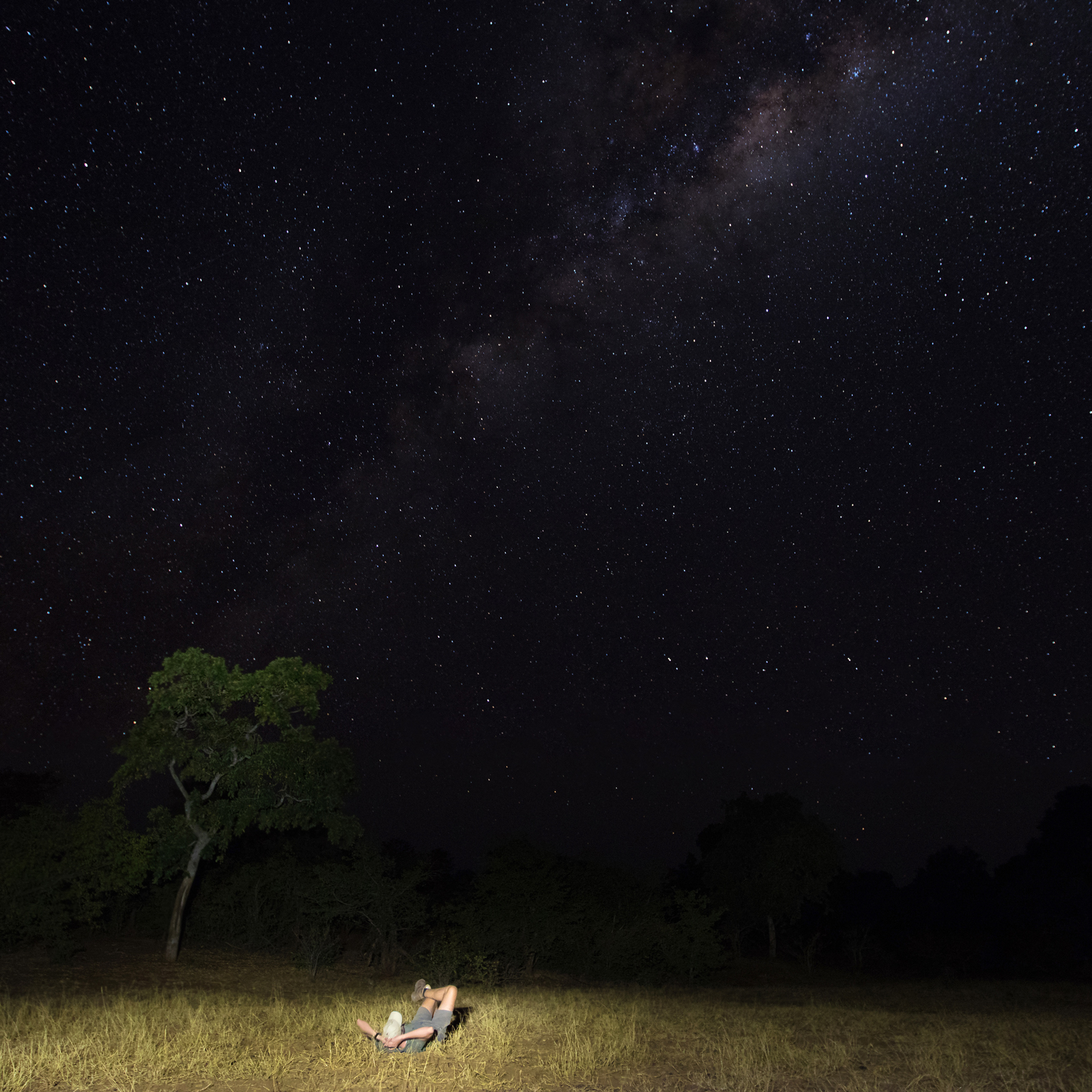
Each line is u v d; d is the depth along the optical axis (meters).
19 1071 7.12
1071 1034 11.25
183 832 23.27
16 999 14.46
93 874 21.14
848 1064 8.64
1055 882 43.59
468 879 37.84
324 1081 7.38
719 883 42.31
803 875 41.28
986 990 27.12
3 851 20.30
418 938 28.73
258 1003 15.30
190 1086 7.10
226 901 27.39
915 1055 9.12
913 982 33.41
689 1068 8.43
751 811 43.19
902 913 51.56
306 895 25.53
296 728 24.12
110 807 21.70
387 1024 8.52
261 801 23.34
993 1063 8.72
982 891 51.44
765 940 48.06
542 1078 7.79
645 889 31.27
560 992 20.94
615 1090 7.36
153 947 25.25
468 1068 8.00
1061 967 39.28
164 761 23.08
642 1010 14.23
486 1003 14.55
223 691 23.61
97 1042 8.48
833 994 24.73
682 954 27.94
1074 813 45.47
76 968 20.48
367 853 26.00
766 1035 10.36
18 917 20.25
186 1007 12.66
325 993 19.53
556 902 27.64
